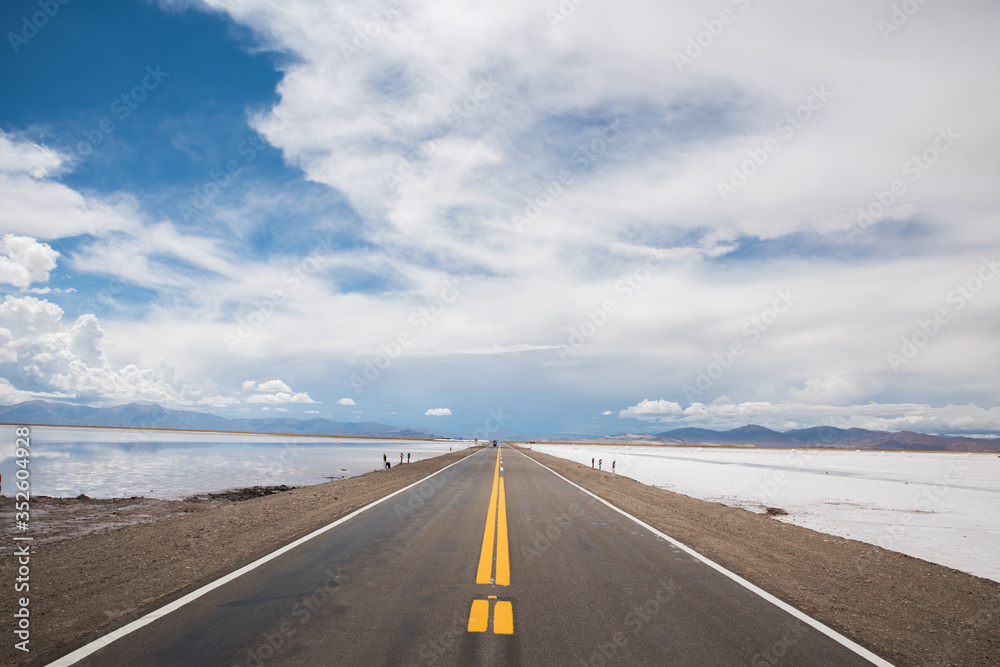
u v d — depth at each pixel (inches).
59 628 177.5
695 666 154.8
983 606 241.6
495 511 466.6
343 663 151.5
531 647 165.9
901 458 2965.1
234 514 449.7
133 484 903.7
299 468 1333.7
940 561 395.9
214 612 193.9
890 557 357.4
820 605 220.1
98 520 517.0
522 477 895.1
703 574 262.4
